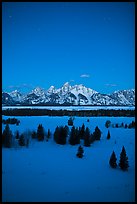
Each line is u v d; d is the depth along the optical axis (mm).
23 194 18188
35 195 18078
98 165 25891
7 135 32500
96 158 28453
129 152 31281
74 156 28969
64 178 21812
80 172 23578
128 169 24844
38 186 19797
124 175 23109
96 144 35656
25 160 26578
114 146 34625
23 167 24234
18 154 28750
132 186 20281
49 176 22156
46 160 26938
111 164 25281
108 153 30734
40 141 35906
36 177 21750
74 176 22438
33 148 31922
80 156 28531
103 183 20891
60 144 34719
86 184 20609
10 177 21453
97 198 17891
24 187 19484
